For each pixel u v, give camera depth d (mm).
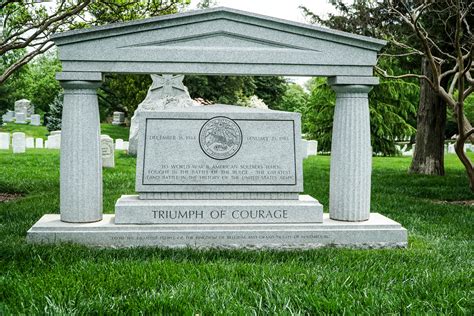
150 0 12828
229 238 7215
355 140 7453
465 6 11914
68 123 7219
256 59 7238
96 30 6969
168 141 7398
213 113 7445
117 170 17641
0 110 45000
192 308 4605
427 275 5754
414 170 18281
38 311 4473
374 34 13422
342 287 5301
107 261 6234
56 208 10078
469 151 37656
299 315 4520
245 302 4840
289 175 7508
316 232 7316
